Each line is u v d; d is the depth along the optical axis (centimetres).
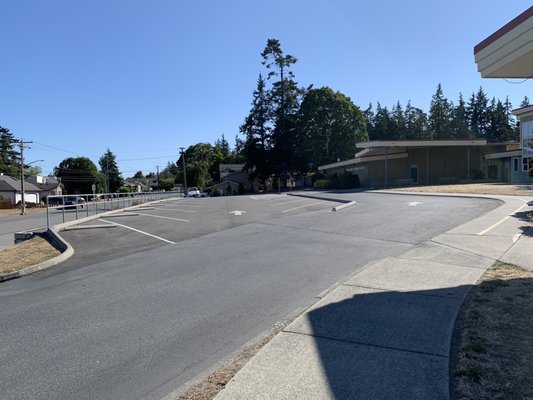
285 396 362
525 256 869
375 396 355
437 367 400
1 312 697
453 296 621
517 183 3456
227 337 536
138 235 1523
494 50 760
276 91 6988
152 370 454
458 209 1750
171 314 635
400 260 891
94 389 418
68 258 1160
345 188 4600
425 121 9400
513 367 386
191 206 2866
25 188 7431
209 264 978
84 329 589
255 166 7194
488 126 10050
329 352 446
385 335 484
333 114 6850
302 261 955
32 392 416
